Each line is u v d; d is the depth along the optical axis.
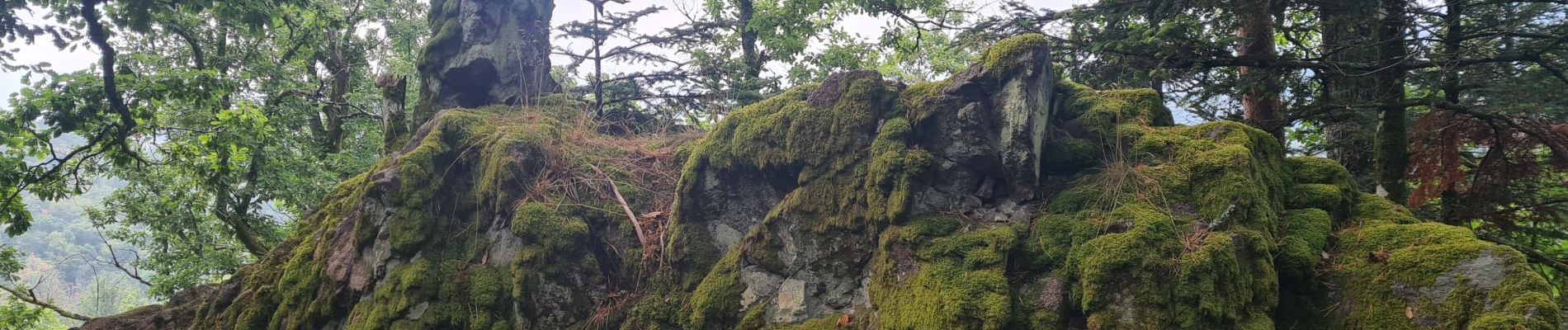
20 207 8.12
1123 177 4.54
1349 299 3.99
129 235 14.88
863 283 4.87
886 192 4.91
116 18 6.99
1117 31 8.45
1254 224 4.16
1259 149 4.81
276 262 6.61
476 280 5.53
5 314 12.33
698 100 11.12
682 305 5.36
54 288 39.81
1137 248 3.97
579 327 5.43
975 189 4.86
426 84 8.41
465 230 5.98
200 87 8.14
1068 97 5.36
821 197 5.16
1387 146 8.21
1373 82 8.20
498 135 6.50
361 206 5.83
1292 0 7.62
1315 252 4.23
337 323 5.75
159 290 14.59
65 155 8.29
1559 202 8.15
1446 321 3.55
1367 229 4.34
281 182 12.94
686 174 5.82
